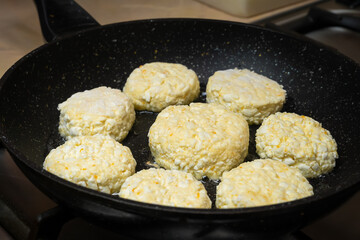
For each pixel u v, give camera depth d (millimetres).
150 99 380
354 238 306
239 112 374
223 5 528
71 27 402
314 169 329
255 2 512
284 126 344
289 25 507
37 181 250
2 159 331
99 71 407
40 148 342
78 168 294
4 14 521
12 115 326
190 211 219
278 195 277
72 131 345
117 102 357
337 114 369
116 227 248
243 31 417
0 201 298
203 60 432
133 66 422
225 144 323
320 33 514
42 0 427
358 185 251
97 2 551
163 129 333
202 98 408
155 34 419
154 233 240
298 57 404
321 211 242
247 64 427
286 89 407
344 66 370
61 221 256
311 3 564
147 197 271
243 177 292
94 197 228
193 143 319
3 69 415
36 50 360
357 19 506
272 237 252
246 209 222
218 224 226
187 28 420
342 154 345
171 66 405
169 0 565
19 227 284
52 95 375
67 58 387
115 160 307
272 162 309
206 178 329
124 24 405
